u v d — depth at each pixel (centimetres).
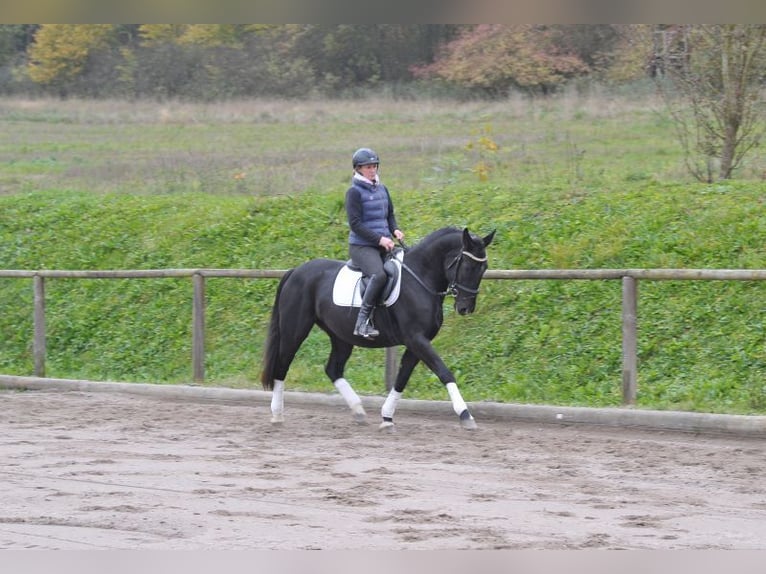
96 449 1022
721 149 1727
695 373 1195
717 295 1297
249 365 1497
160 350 1602
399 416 1238
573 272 1188
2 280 1892
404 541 666
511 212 1634
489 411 1188
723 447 1012
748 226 1408
